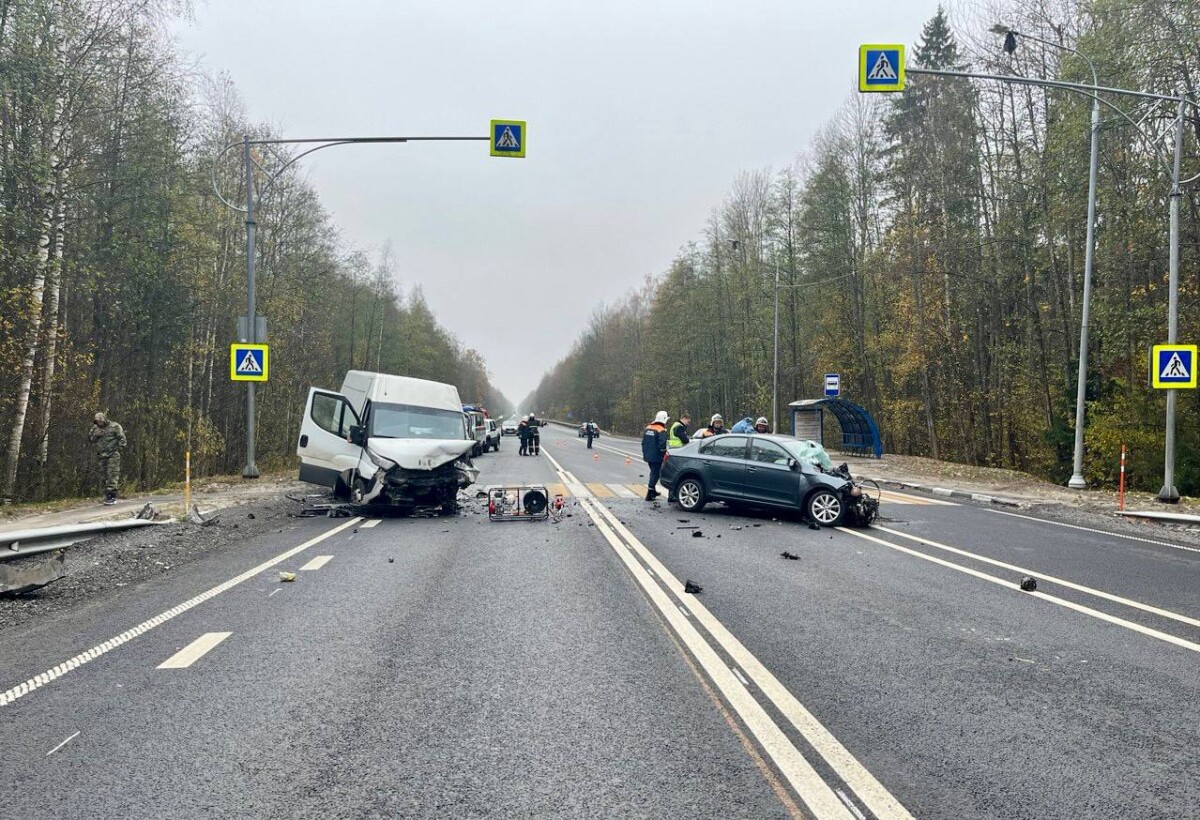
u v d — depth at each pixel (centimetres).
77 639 603
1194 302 2030
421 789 350
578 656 555
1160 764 382
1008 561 989
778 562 958
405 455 1377
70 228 1959
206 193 2394
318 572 876
